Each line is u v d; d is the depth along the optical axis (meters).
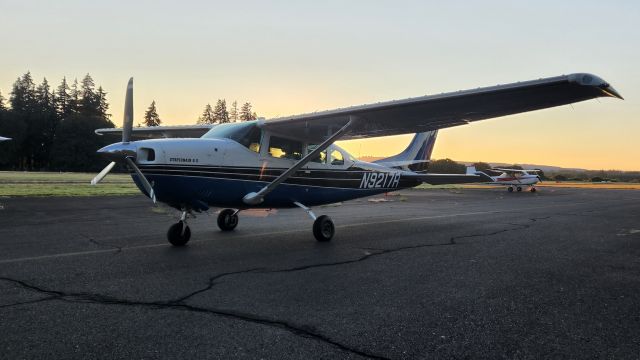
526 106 5.71
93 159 59.56
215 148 5.73
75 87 73.31
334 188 7.61
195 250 5.41
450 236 6.92
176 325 2.62
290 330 2.56
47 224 7.67
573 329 2.63
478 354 2.23
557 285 3.74
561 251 5.56
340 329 2.58
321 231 6.26
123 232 6.87
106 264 4.45
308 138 7.11
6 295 3.24
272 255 5.12
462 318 2.82
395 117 6.45
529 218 10.12
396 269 4.37
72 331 2.49
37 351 2.20
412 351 2.26
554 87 4.75
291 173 6.29
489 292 3.49
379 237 6.77
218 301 3.15
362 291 3.48
